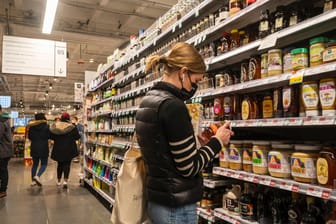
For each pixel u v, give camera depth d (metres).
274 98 1.68
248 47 1.77
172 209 1.27
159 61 1.37
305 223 1.52
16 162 11.80
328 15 1.29
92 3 7.96
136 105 3.79
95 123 6.04
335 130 1.96
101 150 5.27
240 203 1.93
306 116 1.43
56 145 6.23
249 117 1.83
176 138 1.22
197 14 2.27
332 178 1.33
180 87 1.34
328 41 1.40
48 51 7.54
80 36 9.67
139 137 1.37
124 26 9.77
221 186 2.32
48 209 4.51
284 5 1.77
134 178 1.43
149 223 1.39
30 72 7.33
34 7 8.09
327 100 1.34
